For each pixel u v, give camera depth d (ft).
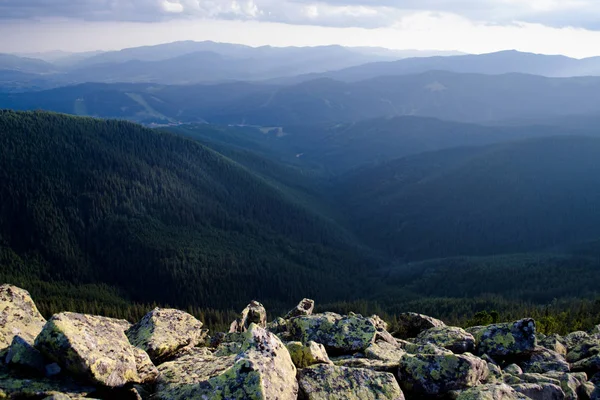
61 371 50.47
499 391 59.36
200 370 57.57
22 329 59.16
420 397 65.51
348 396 56.24
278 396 50.42
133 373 54.19
